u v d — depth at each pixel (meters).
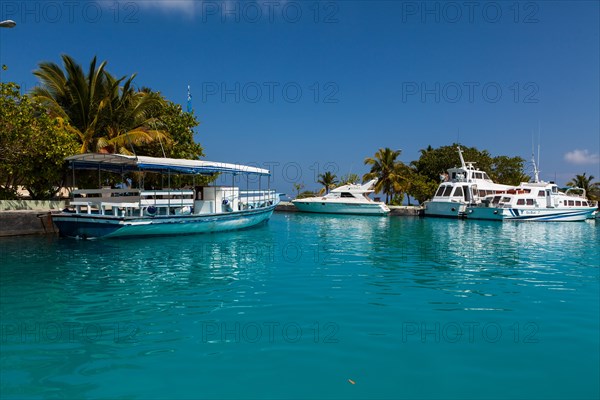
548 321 7.36
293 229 25.19
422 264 13.06
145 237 17.69
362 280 10.51
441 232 25.09
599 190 67.56
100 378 4.96
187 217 18.58
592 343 6.32
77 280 9.95
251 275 10.88
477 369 5.38
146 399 4.51
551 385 4.97
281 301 8.41
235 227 21.97
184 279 10.25
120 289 9.16
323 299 8.61
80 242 16.19
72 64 23.39
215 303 8.20
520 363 5.59
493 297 8.97
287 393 4.68
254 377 5.05
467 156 53.09
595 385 4.98
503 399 4.62
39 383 4.82
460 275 11.33
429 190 50.47
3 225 17.44
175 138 28.47
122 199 18.03
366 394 4.68
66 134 20.11
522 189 38.81
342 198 42.22
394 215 44.00
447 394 4.72
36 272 10.78
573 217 37.66
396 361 5.59
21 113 17.80
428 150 60.22
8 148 17.86
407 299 8.71
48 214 18.77
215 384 4.86
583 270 12.29
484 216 36.75
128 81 25.47
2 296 8.52
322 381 4.98
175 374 5.10
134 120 26.16
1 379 4.91
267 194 26.80
